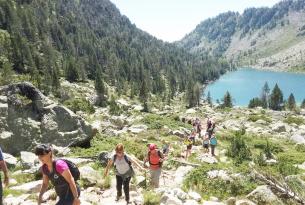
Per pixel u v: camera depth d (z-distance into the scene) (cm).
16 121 2116
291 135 4550
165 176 1959
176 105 14238
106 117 4969
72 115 2291
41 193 738
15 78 10394
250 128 5075
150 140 3222
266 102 14538
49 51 15212
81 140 2267
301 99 19375
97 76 11656
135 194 1289
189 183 1711
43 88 10200
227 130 4634
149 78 19475
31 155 1920
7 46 12825
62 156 2059
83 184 1398
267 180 1598
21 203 1137
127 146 2547
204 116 6675
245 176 1717
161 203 1222
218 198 1562
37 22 18575
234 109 9031
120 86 15950
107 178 1429
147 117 4444
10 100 2141
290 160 2941
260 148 3569
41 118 2214
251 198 1479
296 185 1625
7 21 16112
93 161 1961
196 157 2680
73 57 16988
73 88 12169
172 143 3161
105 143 2520
